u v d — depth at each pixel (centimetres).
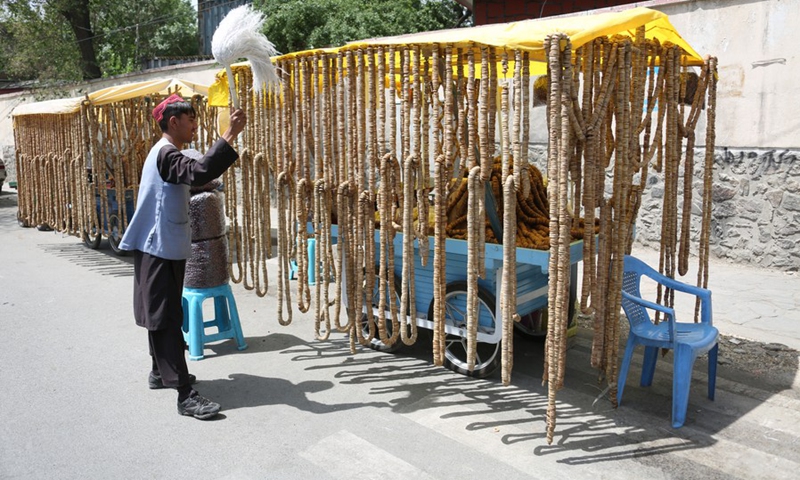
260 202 438
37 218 964
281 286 439
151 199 344
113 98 719
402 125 349
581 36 281
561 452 313
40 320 542
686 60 396
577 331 503
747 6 634
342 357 452
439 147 386
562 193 284
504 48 295
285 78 398
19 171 1001
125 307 583
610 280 342
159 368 355
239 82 437
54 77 1959
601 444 321
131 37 2517
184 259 351
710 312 368
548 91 280
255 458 310
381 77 350
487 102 307
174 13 2575
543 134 767
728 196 678
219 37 339
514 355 456
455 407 367
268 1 1262
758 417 350
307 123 393
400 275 443
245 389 395
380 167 362
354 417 354
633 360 441
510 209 306
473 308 333
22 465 304
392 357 452
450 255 409
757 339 471
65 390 393
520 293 396
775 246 653
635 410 361
